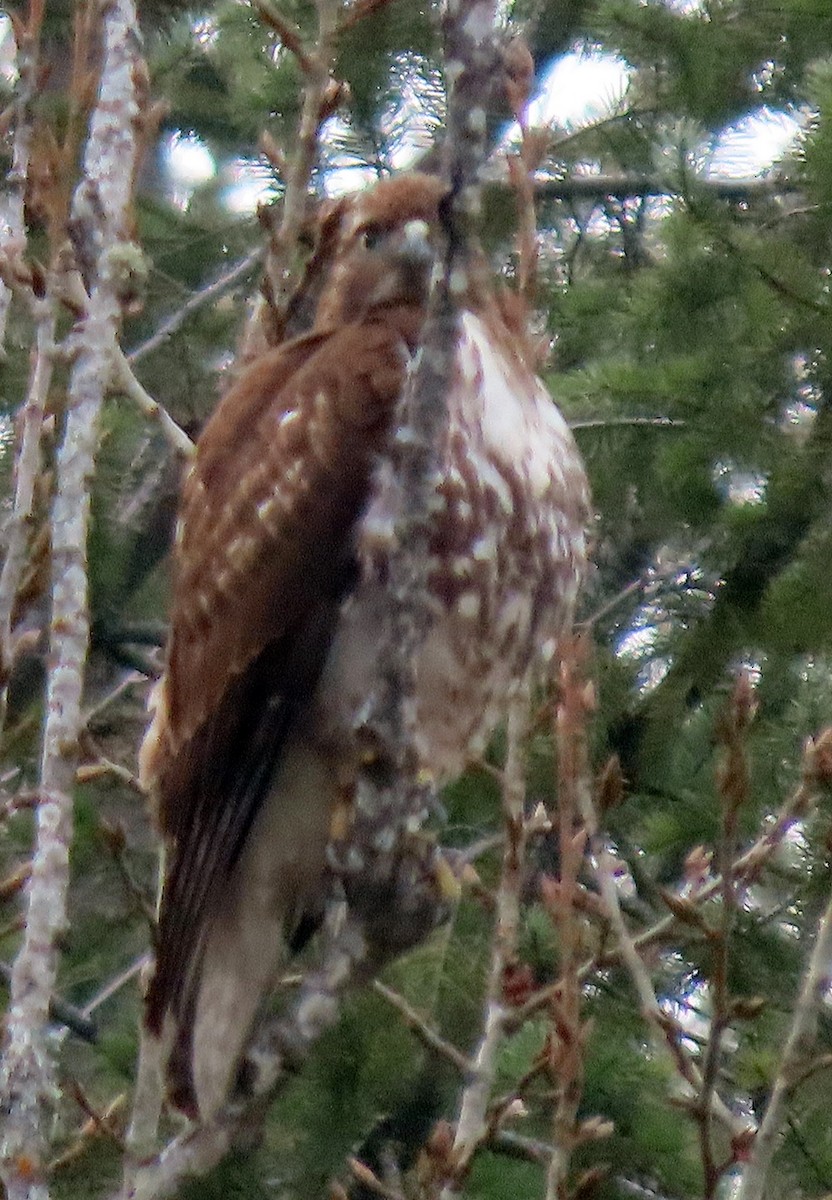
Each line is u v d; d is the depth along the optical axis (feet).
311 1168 38.81
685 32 46.57
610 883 26.48
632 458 41.52
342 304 31.76
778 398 41.34
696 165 42.11
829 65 42.91
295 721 29.12
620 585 46.24
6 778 35.09
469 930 39.86
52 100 42.80
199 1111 27.81
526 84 28.22
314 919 29.48
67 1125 41.09
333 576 29.04
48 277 27.17
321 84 28.94
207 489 30.30
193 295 52.08
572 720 24.68
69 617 24.39
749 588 41.32
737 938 40.88
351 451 29.17
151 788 30.50
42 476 31.04
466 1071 28.68
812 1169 38.47
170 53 52.08
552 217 52.70
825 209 42.83
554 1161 23.79
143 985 29.12
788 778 40.86
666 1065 39.29
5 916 39.27
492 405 28.73
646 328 42.22
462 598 28.78
